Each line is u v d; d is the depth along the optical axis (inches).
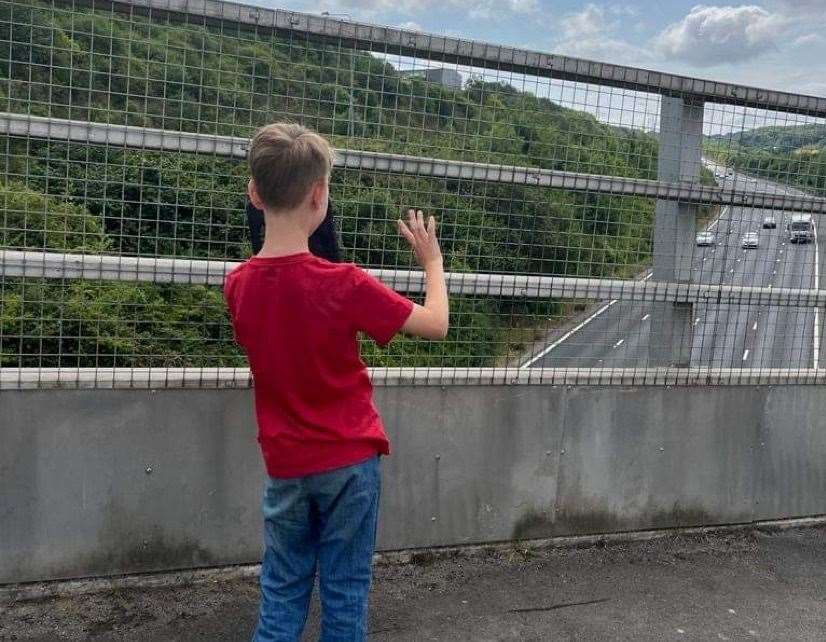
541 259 139.0
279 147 79.4
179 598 117.8
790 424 160.1
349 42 122.1
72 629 108.2
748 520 159.3
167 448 119.3
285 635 86.6
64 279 115.8
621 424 146.4
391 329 80.2
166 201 118.4
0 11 105.7
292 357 80.7
